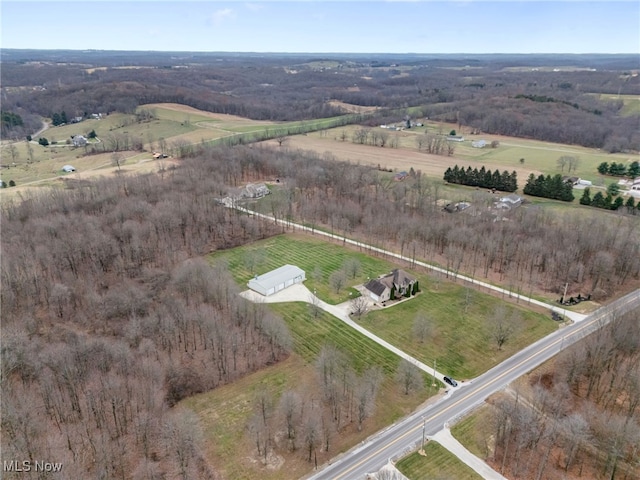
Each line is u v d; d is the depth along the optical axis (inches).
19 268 4165.8
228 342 3437.5
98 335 3459.6
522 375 3245.6
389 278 4362.7
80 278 4301.2
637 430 2561.5
